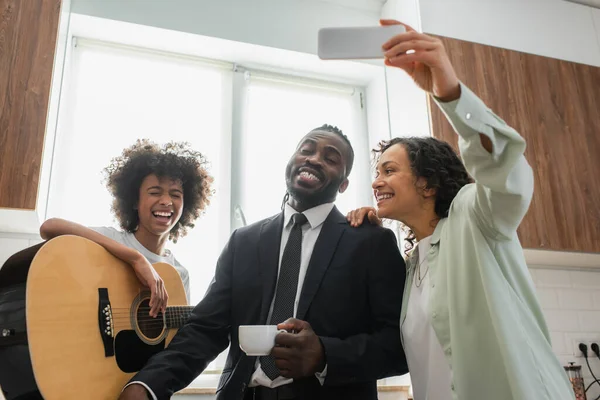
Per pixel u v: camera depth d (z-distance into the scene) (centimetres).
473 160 94
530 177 98
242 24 249
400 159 134
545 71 243
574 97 243
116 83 237
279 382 118
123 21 229
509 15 266
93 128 227
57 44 191
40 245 114
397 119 246
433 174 129
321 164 148
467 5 257
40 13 190
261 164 248
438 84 90
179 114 243
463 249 113
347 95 278
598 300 258
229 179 239
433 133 211
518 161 93
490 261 106
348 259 131
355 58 94
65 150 220
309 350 109
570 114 239
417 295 126
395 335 124
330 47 94
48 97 182
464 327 108
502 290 104
